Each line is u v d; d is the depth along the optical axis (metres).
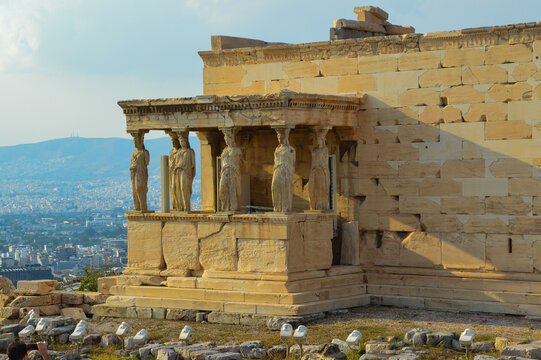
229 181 30.59
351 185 32.38
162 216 31.72
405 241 31.50
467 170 30.39
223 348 24.83
